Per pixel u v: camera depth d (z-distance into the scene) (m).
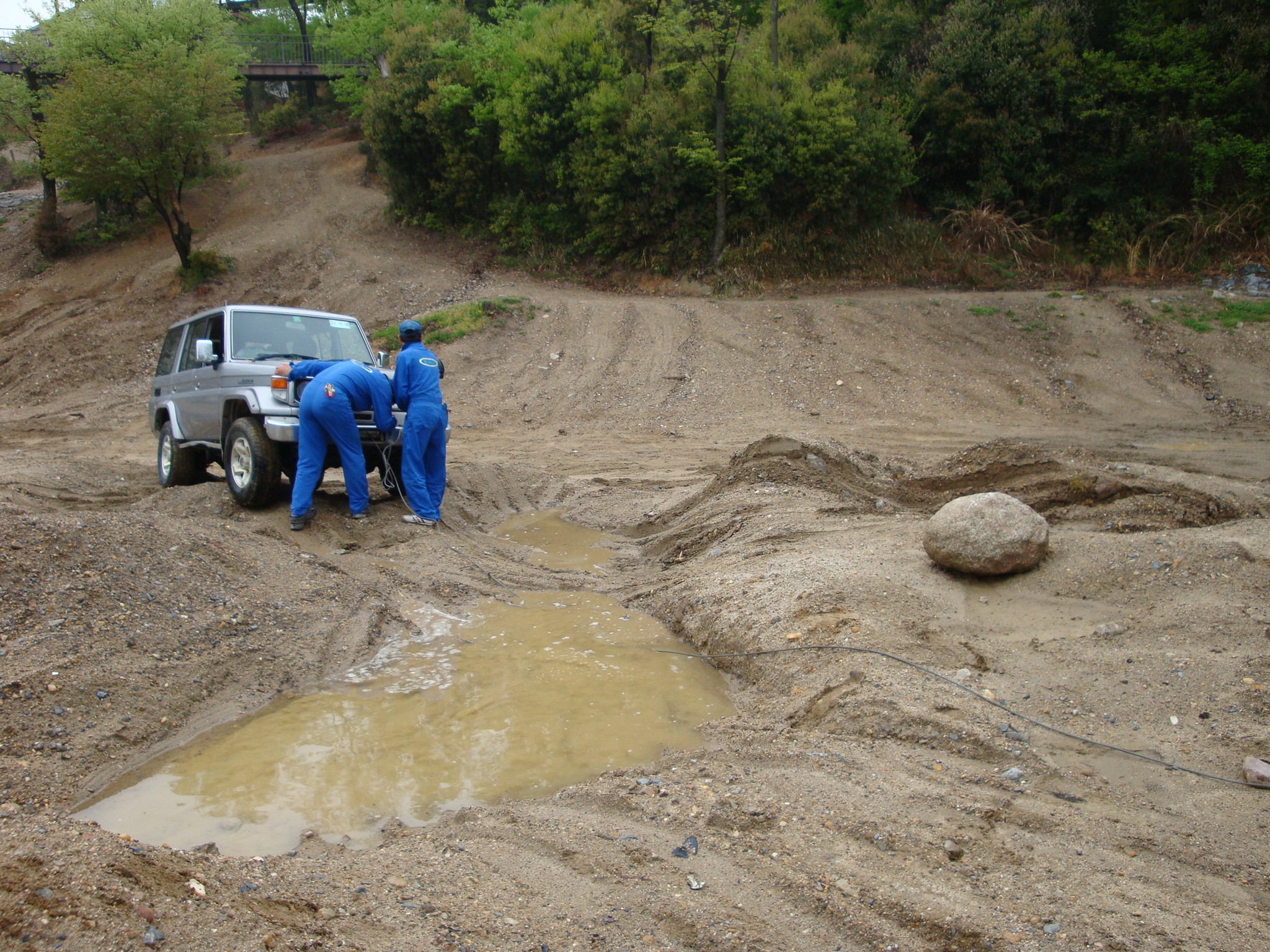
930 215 23.12
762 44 23.78
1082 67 22.42
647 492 9.75
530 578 6.75
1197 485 6.48
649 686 4.78
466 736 4.15
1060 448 11.55
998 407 14.36
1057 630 4.74
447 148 25.62
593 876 2.88
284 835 3.29
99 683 4.27
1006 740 3.76
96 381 19.61
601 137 22.88
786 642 4.88
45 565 5.17
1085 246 21.75
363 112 30.33
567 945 2.48
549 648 5.34
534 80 23.55
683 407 15.09
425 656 5.18
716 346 17.39
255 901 2.54
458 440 13.55
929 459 11.34
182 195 27.86
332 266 24.80
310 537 7.30
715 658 5.14
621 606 6.18
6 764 3.62
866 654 4.56
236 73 26.95
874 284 20.98
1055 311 17.92
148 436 15.21
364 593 5.98
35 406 18.16
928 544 5.51
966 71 22.47
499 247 25.53
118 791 3.61
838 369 16.05
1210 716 3.80
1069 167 22.19
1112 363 15.79
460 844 3.11
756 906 2.70
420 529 7.62
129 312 22.69
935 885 2.78
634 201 22.92
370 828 3.35
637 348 17.62
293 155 35.03
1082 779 3.47
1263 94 21.22
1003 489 7.12
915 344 16.91
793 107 21.55
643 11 24.95
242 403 8.15
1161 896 2.71
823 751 3.78
